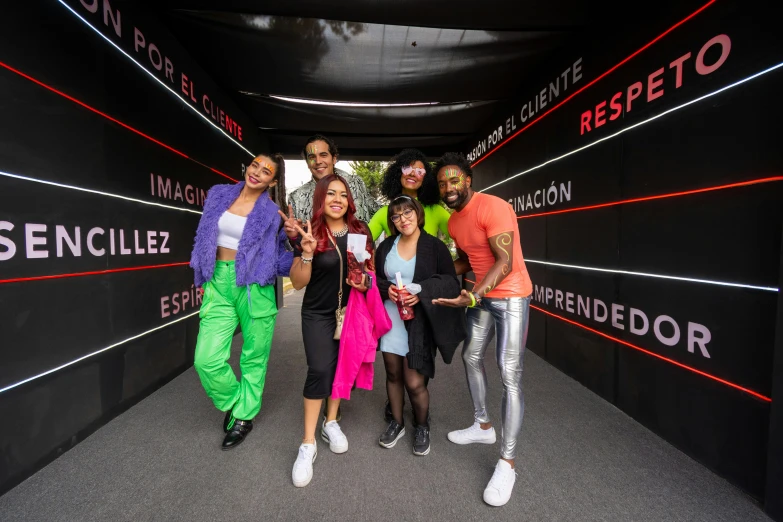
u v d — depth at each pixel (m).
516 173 4.14
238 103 4.58
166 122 2.98
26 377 1.74
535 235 3.71
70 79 2.01
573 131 3.02
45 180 1.84
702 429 1.85
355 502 1.60
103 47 2.27
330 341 1.87
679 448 1.99
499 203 1.70
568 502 1.60
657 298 2.13
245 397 2.14
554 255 3.33
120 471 1.81
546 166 3.47
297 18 2.96
